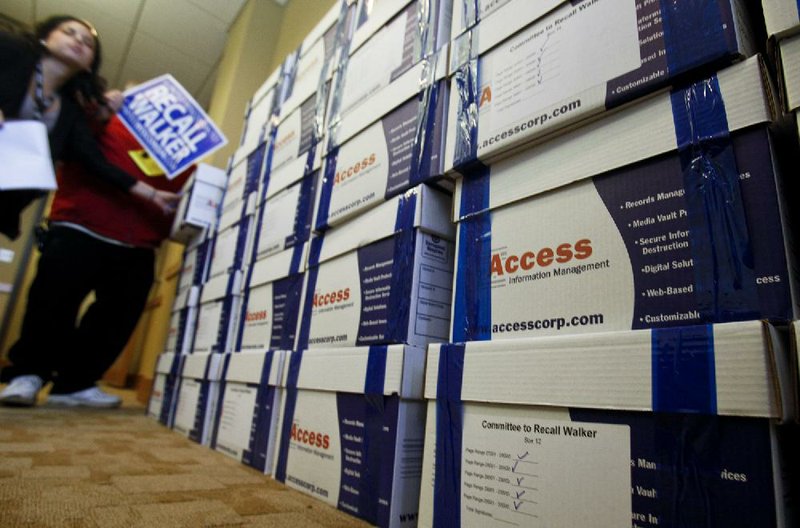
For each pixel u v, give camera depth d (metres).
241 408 0.92
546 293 0.46
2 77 1.21
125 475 0.70
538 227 0.48
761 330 0.30
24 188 1.08
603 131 0.45
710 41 0.38
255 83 2.15
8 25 1.30
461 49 0.63
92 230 1.46
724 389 0.31
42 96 1.31
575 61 0.48
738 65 0.37
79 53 1.35
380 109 0.75
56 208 1.45
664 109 0.40
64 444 0.90
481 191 0.55
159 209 1.62
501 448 0.45
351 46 0.90
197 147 1.46
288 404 0.78
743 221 0.34
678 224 0.37
